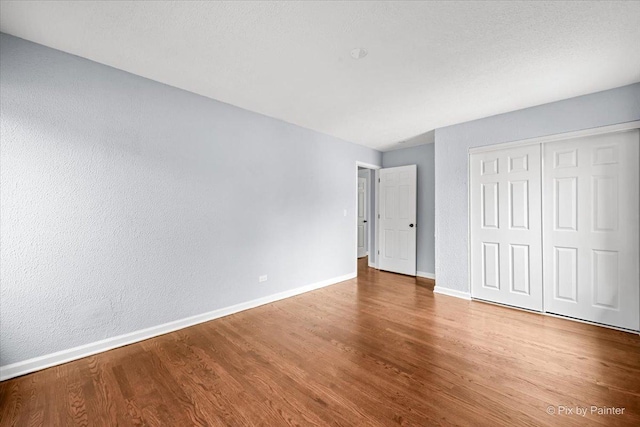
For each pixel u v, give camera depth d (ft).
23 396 5.53
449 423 4.85
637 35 5.97
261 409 5.20
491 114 10.81
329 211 14.01
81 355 6.96
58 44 6.49
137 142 7.91
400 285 13.93
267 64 7.33
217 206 9.66
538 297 10.07
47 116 6.57
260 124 10.94
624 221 8.52
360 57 6.96
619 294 8.60
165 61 7.22
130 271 7.77
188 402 5.39
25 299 6.29
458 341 7.89
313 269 13.17
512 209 10.62
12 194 6.15
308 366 6.63
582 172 9.20
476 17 5.49
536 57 6.89
